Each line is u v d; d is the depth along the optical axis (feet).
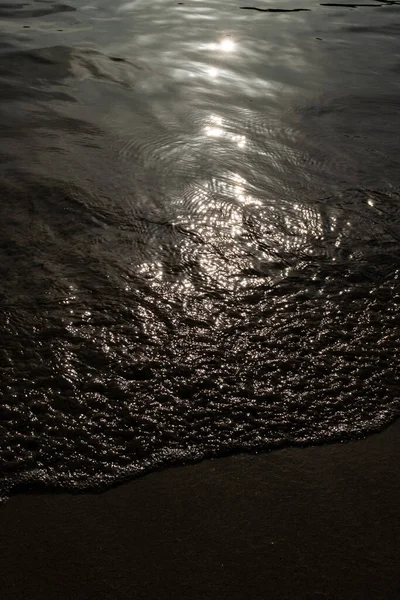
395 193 9.01
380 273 7.17
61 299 6.49
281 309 6.53
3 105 11.50
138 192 8.69
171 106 12.12
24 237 7.48
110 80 13.30
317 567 4.17
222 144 10.52
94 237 7.59
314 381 5.71
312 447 5.13
